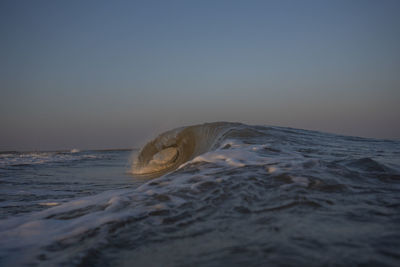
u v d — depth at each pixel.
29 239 1.54
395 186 2.24
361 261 1.00
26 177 8.20
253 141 6.04
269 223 1.50
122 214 1.88
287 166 3.02
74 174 8.98
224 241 1.30
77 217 1.97
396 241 1.16
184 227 1.57
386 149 6.17
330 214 1.59
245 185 2.41
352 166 2.98
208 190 2.38
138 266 1.13
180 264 1.10
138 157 10.81
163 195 2.33
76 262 1.19
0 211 3.42
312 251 1.10
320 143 6.73
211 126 9.43
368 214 1.57
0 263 1.22
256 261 1.05
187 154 9.25
